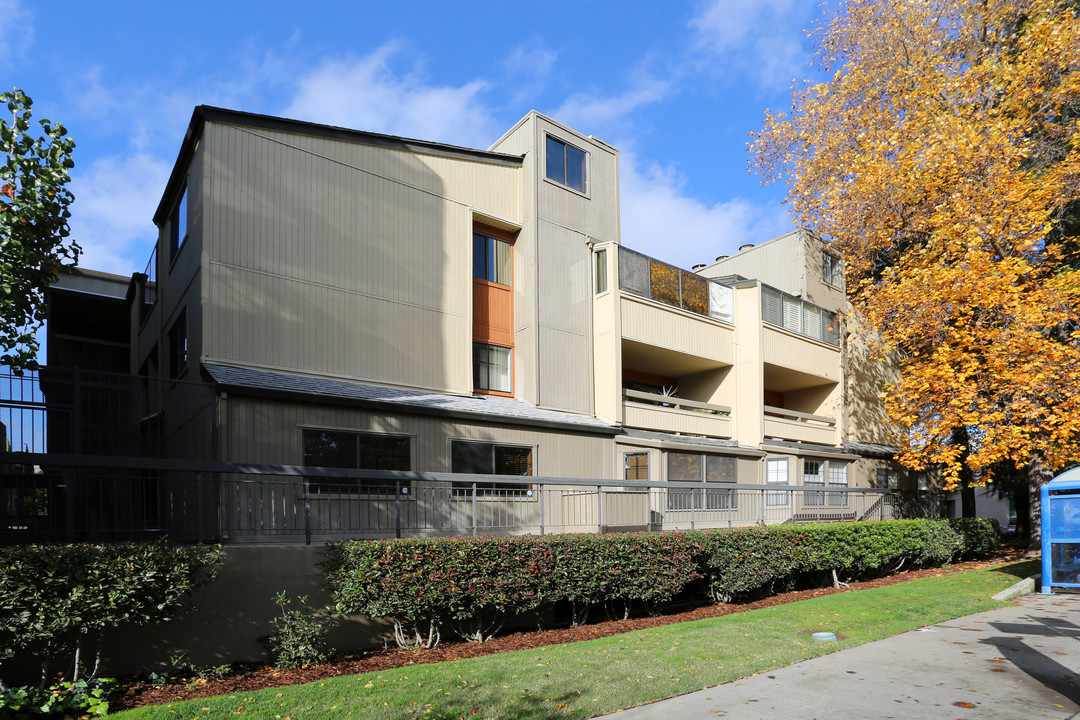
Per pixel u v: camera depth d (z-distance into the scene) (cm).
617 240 2100
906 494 2555
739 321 2306
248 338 1376
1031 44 1798
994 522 2119
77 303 2191
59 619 617
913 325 1702
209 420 1200
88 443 1029
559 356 1859
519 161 1920
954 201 1669
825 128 2391
